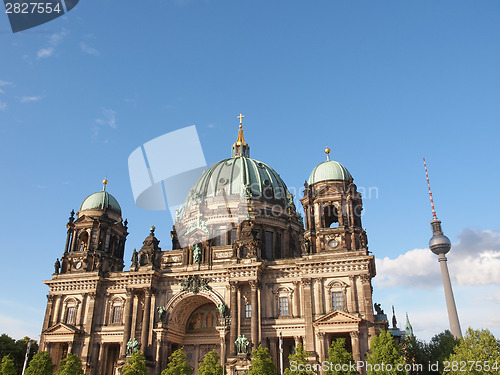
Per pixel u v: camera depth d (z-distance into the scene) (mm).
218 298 98812
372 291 100000
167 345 98438
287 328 92875
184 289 101312
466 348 82688
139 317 101750
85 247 117062
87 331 102062
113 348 106000
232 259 100312
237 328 92875
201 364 87500
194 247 106062
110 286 107125
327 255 94812
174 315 102000
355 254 93312
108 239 116000
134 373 86375
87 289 106500
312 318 90375
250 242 101188
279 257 116688
